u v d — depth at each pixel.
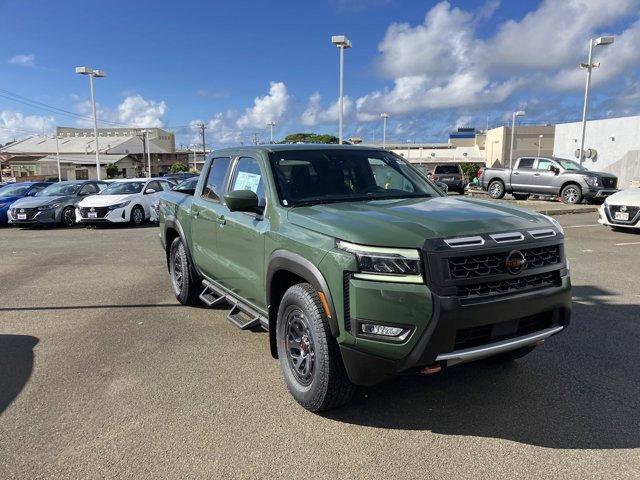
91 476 2.94
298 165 4.45
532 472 2.91
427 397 3.87
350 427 3.45
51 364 4.58
